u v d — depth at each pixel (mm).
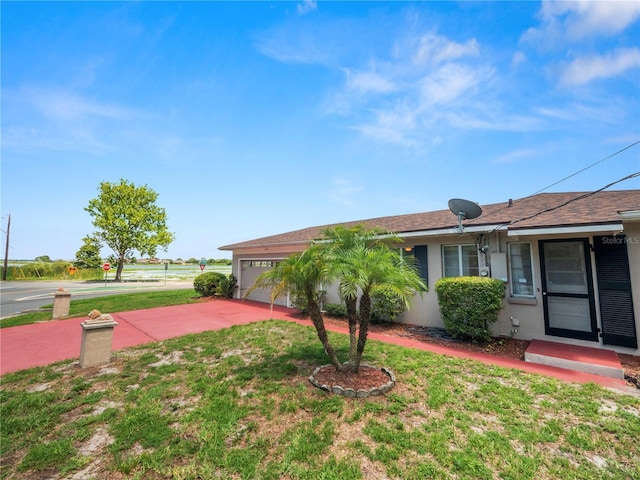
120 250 36750
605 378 4816
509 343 6746
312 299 4500
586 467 2734
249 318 10398
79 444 3141
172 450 2979
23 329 9055
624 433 3244
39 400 4113
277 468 2721
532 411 3691
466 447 2988
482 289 6465
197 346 6855
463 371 5035
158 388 4484
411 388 4371
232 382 4664
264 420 3562
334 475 2605
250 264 15484
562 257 6582
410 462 2789
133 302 14828
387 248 4844
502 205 9781
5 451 3035
